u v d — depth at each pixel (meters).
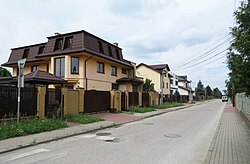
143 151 7.22
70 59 22.88
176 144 8.29
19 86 10.70
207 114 21.38
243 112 16.67
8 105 11.35
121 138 9.45
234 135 10.03
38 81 16.34
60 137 9.34
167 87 50.25
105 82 26.42
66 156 6.60
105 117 16.73
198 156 6.67
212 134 10.44
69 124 12.78
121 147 7.77
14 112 11.65
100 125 12.83
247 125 12.84
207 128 12.34
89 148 7.62
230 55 6.61
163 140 9.02
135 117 17.50
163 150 7.37
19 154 6.88
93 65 24.42
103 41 26.47
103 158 6.40
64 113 14.61
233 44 6.04
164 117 18.47
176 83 64.88
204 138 9.48
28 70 28.02
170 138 9.45
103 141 8.83
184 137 9.68
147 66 46.69
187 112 23.83
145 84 36.75
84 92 17.03
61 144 8.28
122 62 28.70
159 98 33.38
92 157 6.50
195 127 12.70
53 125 11.27
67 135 9.76
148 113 20.92
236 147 7.61
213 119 16.95
